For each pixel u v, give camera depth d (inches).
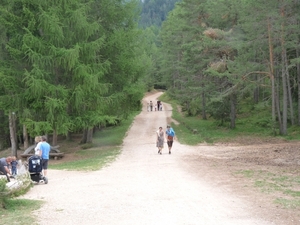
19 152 1275.8
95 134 1544.0
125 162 784.9
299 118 1326.3
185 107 2309.3
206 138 1198.9
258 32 1167.6
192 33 1642.5
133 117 2032.5
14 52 922.7
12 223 312.2
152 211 347.3
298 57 1221.7
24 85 965.2
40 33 981.8
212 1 1615.4
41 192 488.4
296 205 366.6
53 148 1013.2
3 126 1342.3
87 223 311.3
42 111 969.5
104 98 1060.5
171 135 884.0
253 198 402.9
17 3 968.9
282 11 1130.0
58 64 949.2
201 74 1608.0
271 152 831.1
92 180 569.9
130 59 1178.6
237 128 1428.4
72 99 984.3
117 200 404.2
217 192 439.2
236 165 668.7
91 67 1018.7
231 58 1444.4
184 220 314.0
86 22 987.9
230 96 1403.8
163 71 2578.7
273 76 1197.1
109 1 1141.1
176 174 585.3
